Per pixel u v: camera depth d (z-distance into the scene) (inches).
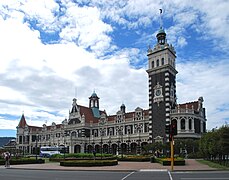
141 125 4156.0
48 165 2219.5
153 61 3878.0
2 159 2396.7
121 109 4660.4
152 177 1190.3
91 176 1264.8
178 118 3496.6
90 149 4729.3
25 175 1344.7
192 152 3169.3
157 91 3735.2
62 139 4845.0
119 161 2704.2
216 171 1533.0
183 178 1131.9
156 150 3235.7
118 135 4362.7
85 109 5123.0
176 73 3922.2
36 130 5905.5
